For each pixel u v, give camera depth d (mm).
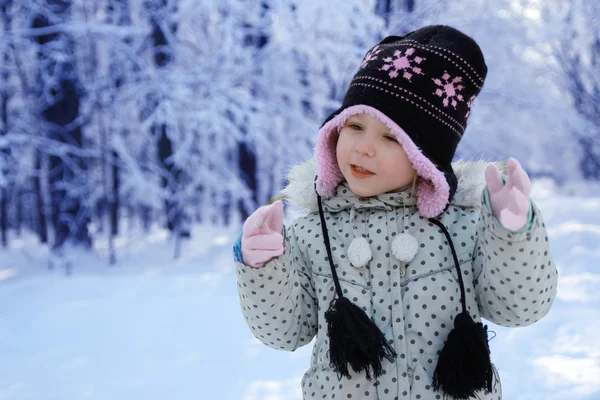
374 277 1396
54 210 8898
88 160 9180
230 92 8688
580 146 11344
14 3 8844
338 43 8633
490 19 9258
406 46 1439
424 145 1402
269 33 8812
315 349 1431
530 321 1309
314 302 1479
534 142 10625
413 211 1459
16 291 6598
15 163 8758
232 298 5738
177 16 8781
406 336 1344
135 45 9211
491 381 1273
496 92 9719
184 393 3342
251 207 9531
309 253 1481
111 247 8617
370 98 1400
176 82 8719
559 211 10961
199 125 8750
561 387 3193
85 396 3348
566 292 5418
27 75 9148
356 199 1475
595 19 9195
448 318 1356
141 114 9430
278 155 8945
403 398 1308
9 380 3646
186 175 9195
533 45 9281
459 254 1408
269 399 3236
